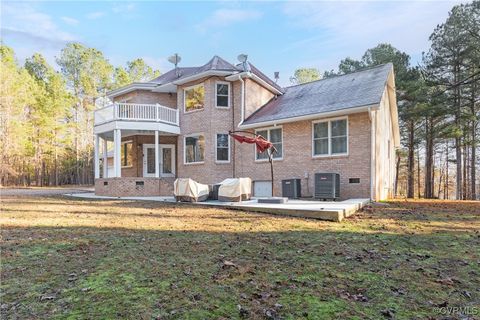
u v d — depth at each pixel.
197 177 17.31
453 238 5.53
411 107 24.38
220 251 4.68
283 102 16.67
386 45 27.11
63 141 37.88
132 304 2.88
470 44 20.81
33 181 36.12
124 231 6.18
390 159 18.39
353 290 3.26
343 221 7.38
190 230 6.30
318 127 13.58
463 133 23.28
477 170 31.58
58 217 7.98
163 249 4.79
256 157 15.88
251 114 16.94
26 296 3.06
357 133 12.37
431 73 23.25
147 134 18.48
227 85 17.25
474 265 4.07
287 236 5.73
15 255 4.41
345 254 4.53
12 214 8.44
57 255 4.43
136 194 15.84
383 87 12.71
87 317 2.64
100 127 17.44
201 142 17.39
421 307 2.89
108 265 3.99
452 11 22.09
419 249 4.82
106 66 38.88
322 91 15.52
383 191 14.43
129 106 16.45
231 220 7.56
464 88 22.55
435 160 37.78
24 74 33.31
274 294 3.13
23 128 32.88
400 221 7.32
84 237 5.59
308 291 3.21
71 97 37.84
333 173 11.79
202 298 3.03
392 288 3.31
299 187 13.02
